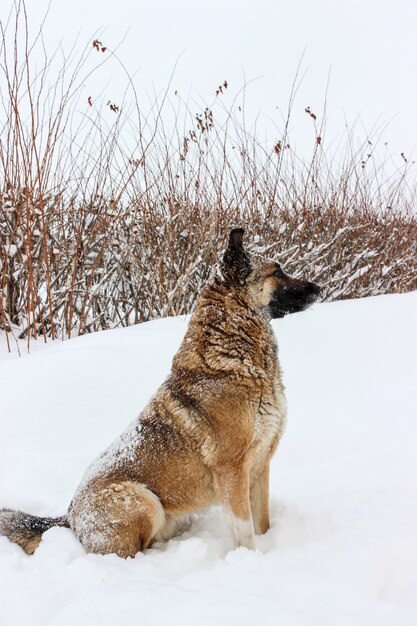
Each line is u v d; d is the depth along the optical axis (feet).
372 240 12.59
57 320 10.30
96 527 5.18
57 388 7.50
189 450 5.41
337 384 8.02
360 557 4.80
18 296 10.05
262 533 5.55
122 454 5.50
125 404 7.43
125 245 10.02
